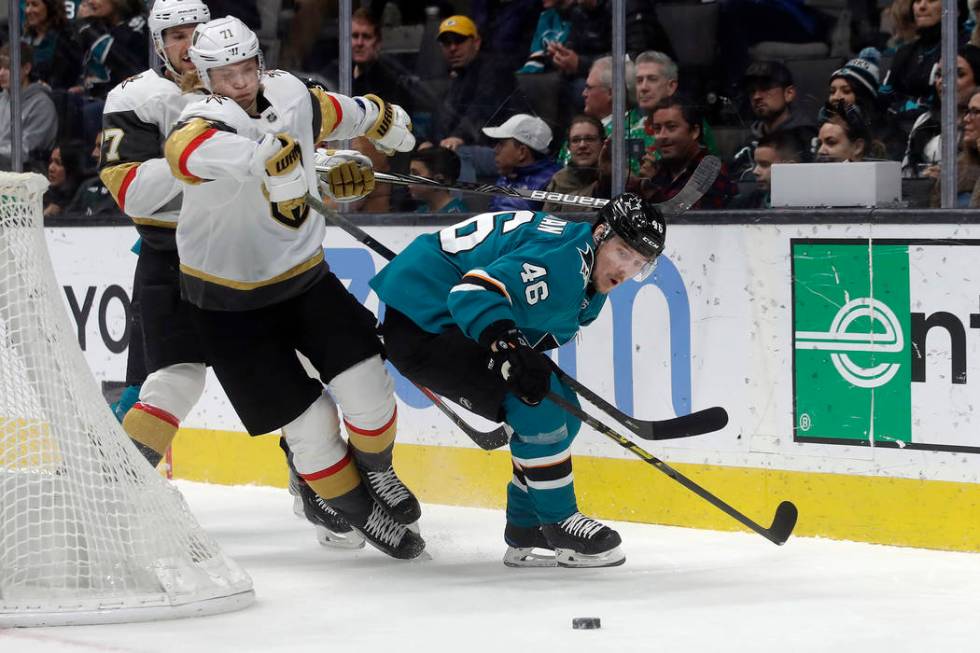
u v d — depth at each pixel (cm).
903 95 1396
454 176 1652
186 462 1823
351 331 1265
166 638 1021
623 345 1479
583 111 1550
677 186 1499
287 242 1241
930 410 1301
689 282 1431
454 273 1212
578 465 1517
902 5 1383
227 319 1250
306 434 1272
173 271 1342
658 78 1491
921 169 1392
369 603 1138
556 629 1034
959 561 1259
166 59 1308
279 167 1134
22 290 1134
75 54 1895
